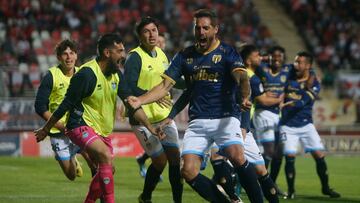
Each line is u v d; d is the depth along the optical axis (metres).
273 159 41.47
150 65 32.62
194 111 27.03
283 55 42.38
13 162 60.06
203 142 26.94
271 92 42.09
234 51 26.59
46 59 93.62
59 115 27.80
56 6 102.12
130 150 71.69
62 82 33.66
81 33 100.19
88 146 27.70
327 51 106.31
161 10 106.94
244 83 26.05
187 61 26.92
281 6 117.19
